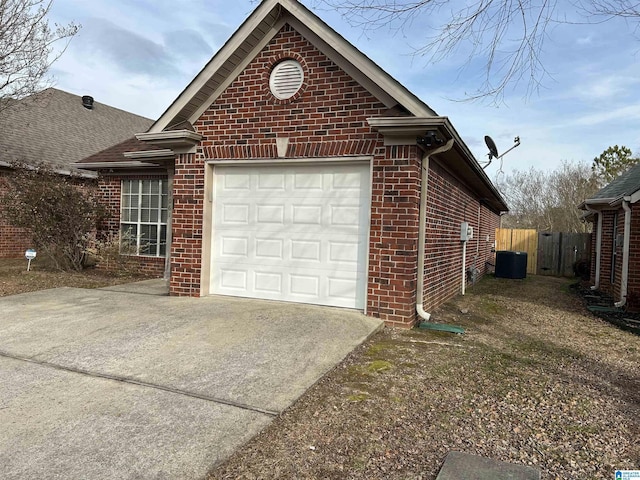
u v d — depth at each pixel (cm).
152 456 281
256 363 452
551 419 355
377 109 644
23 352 478
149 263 1134
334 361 465
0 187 1353
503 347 575
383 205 639
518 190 3397
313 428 325
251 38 698
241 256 756
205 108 757
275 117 709
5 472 260
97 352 479
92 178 1540
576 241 1819
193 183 768
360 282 671
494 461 281
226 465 275
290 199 721
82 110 1900
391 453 294
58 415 335
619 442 319
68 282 973
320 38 662
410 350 529
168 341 518
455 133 636
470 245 1241
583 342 636
